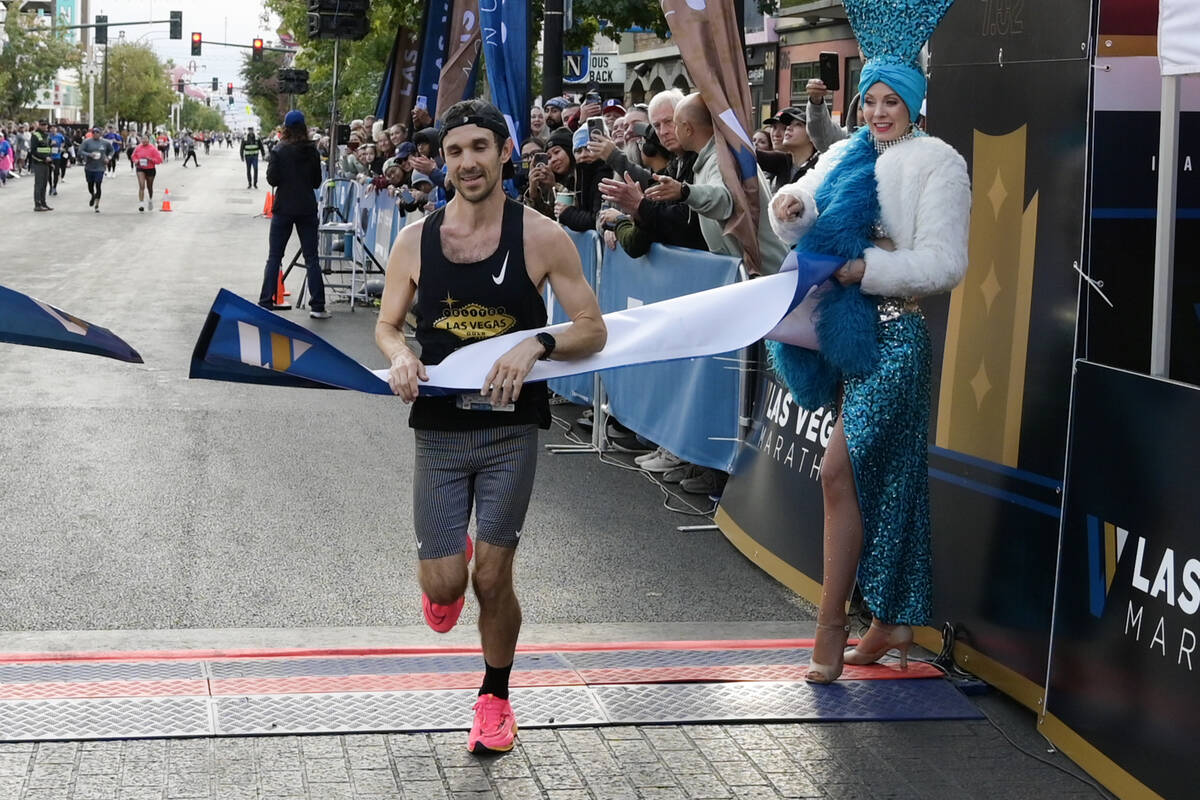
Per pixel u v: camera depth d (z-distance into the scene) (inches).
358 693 160.7
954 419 183.9
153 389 369.7
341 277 670.5
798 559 216.2
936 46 188.9
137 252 800.3
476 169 140.1
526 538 245.3
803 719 159.8
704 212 253.1
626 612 207.6
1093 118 159.6
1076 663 153.4
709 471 280.7
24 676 165.5
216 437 315.6
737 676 172.6
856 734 157.2
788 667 177.2
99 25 2222.0
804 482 216.2
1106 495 150.6
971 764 150.6
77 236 901.8
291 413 346.3
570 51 764.6
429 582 145.3
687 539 247.6
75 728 147.6
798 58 948.6
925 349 169.8
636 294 294.4
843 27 876.6
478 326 143.9
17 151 1958.7
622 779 142.4
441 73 541.0
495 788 139.1
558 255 144.2
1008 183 174.6
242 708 155.0
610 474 296.8
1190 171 195.0
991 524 175.0
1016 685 167.0
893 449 169.6
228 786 136.4
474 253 143.2
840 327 165.6
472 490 148.9
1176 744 136.1
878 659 179.2
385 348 143.2
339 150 842.8
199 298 581.6
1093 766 147.8
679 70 1141.7
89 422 325.7
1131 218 161.8
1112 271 161.3
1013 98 173.8
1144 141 161.2
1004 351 174.2
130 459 290.8
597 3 697.6
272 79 2349.9
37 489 263.9
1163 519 141.0
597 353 149.0
